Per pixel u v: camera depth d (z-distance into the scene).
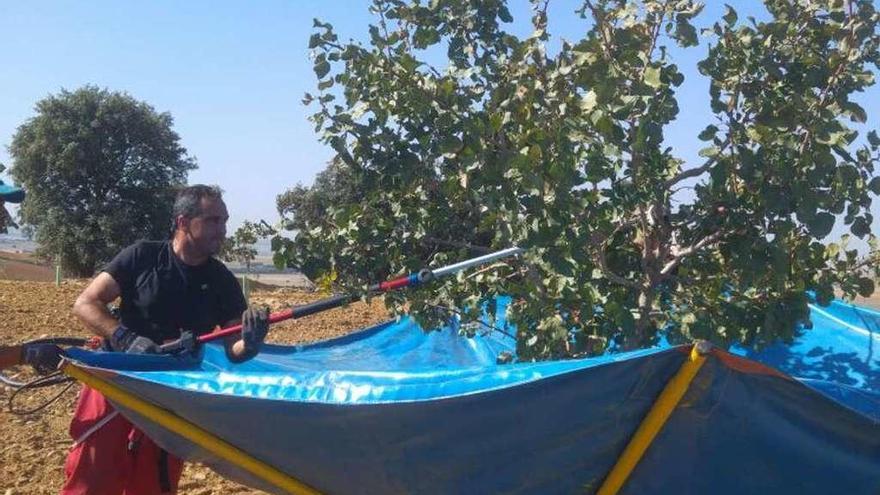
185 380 3.93
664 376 3.61
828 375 6.24
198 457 4.12
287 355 7.38
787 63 4.81
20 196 4.39
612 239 5.24
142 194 40.38
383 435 3.79
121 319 4.73
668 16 4.68
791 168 4.58
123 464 4.46
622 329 4.63
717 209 4.87
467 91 5.23
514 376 3.69
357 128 5.30
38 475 6.25
